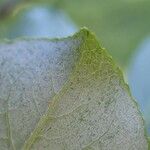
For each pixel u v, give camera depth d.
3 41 0.10
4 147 0.10
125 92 0.10
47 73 0.10
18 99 0.10
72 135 0.10
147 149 0.10
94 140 0.10
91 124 0.10
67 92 0.10
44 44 0.10
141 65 0.22
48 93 0.10
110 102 0.10
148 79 0.21
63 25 0.23
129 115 0.10
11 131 0.10
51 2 0.23
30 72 0.10
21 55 0.10
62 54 0.10
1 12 0.23
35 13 0.23
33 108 0.10
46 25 0.23
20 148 0.10
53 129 0.10
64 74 0.10
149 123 0.18
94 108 0.10
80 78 0.10
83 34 0.10
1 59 0.10
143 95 0.21
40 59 0.10
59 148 0.10
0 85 0.10
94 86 0.10
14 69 0.10
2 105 0.10
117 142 0.10
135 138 0.10
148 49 0.23
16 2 0.23
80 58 0.10
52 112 0.10
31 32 0.23
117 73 0.10
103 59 0.10
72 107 0.10
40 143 0.10
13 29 0.23
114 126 0.10
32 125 0.10
